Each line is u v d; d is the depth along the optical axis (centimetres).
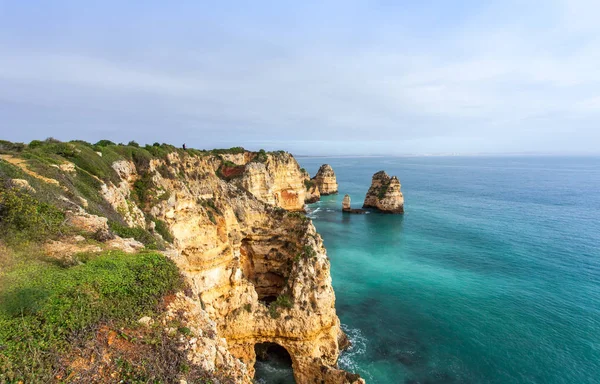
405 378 3003
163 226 3094
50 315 1070
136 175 3575
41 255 1455
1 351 915
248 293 3027
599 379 2923
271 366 3170
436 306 4228
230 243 3572
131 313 1209
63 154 3003
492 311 4062
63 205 1955
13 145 3073
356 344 3469
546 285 4728
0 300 1093
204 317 1434
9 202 1577
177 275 1521
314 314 2838
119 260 1468
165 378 1029
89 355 1016
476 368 3109
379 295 4569
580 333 3562
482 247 6519
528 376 2989
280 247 3681
